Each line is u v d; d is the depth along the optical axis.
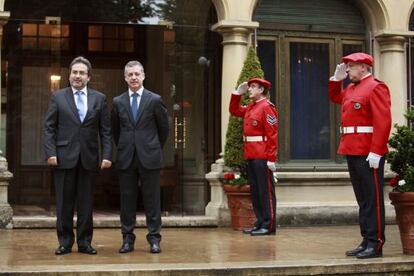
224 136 10.05
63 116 6.99
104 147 7.08
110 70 11.52
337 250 7.38
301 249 7.46
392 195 6.99
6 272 5.88
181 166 10.09
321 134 10.66
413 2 10.79
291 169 10.40
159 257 6.81
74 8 10.45
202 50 10.34
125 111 7.16
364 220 6.88
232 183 9.26
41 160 10.73
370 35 10.80
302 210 10.08
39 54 10.90
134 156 7.10
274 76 10.51
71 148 6.95
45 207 10.28
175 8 10.43
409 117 7.06
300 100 10.61
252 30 10.20
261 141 8.77
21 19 10.40
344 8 10.85
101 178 11.24
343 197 10.40
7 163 10.16
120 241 8.10
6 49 10.70
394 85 10.72
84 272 5.94
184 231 9.26
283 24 10.57
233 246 7.70
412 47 10.88
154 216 7.19
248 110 8.91
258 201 8.91
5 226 9.21
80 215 7.04
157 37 10.69
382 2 10.61
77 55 11.22
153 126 7.21
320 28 10.73
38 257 6.80
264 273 6.19
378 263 6.42
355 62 6.83
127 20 10.52
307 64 10.67
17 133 10.89
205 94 10.27
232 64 10.04
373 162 6.59
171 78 10.45
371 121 6.77
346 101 6.93
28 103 11.00
